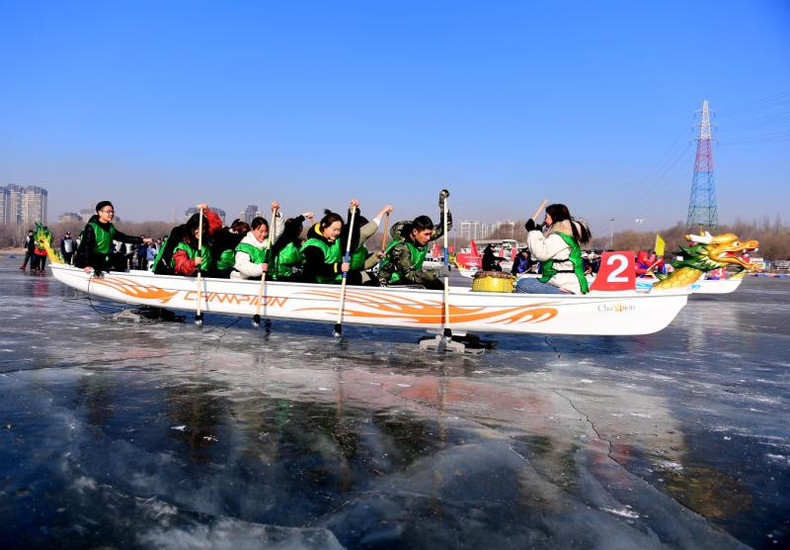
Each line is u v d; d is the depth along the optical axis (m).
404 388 4.42
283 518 2.26
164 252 7.78
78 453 2.83
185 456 2.86
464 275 21.88
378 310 6.29
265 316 6.88
